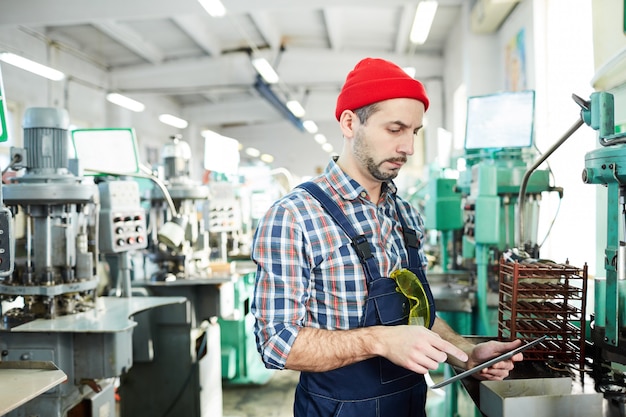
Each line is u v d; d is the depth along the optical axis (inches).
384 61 47.8
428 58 390.0
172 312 122.3
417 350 40.5
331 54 406.9
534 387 45.4
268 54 407.8
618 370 52.5
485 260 102.0
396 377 47.9
